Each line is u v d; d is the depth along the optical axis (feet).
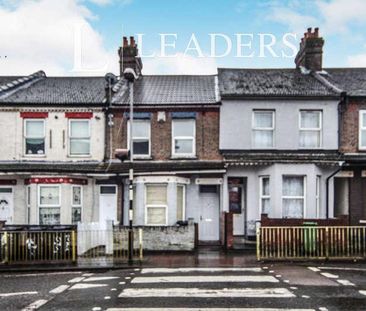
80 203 72.90
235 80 81.92
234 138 74.13
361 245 56.18
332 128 74.08
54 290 39.45
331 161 70.08
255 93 74.43
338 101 74.33
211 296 36.17
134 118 76.23
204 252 63.36
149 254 61.36
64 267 51.01
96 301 34.86
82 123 77.20
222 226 69.56
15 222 72.64
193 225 64.44
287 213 70.54
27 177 72.64
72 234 55.83
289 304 33.50
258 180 72.79
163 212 70.64
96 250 62.18
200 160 74.79
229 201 74.59
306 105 74.43
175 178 70.74
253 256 59.47
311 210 69.82
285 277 44.21
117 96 79.30
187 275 45.60
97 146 76.48
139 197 70.64
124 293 37.45
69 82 88.84
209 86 84.74
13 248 55.16
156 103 75.61
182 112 75.82
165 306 33.17
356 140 75.20
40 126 76.95
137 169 71.10
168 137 75.61
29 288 40.70
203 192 74.54
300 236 56.08
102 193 74.13
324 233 56.08
